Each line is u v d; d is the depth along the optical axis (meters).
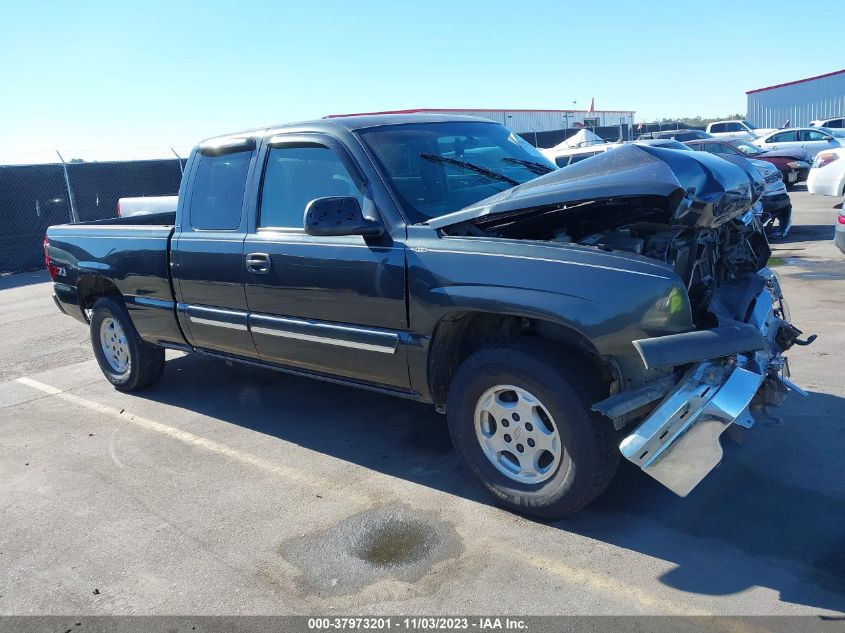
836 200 17.27
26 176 15.05
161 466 4.58
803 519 3.43
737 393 3.12
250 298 4.59
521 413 3.50
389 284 3.79
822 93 36.75
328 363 4.30
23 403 6.05
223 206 4.82
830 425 4.39
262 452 4.70
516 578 3.14
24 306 10.82
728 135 28.20
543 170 4.73
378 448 4.63
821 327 6.50
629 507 3.65
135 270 5.42
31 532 3.84
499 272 3.40
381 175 3.97
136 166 16.69
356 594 3.12
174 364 6.90
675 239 3.48
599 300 3.13
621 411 3.09
